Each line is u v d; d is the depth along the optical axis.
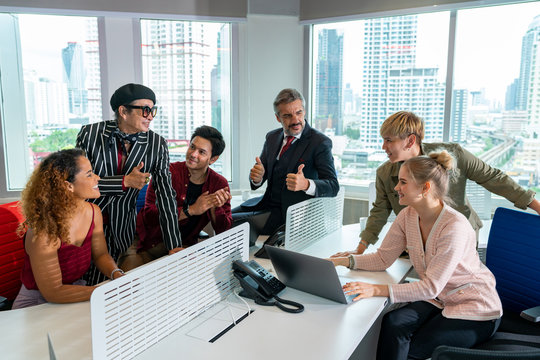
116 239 2.15
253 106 3.62
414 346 1.64
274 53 3.59
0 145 3.33
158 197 2.19
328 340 1.39
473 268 1.69
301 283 1.73
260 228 2.47
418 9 3.18
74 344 1.35
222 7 3.47
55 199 1.65
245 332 1.44
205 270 1.58
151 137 2.16
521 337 1.70
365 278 1.90
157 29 3.52
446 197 1.71
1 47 3.29
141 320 1.32
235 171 3.82
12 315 1.54
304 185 2.27
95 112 3.53
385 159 3.62
